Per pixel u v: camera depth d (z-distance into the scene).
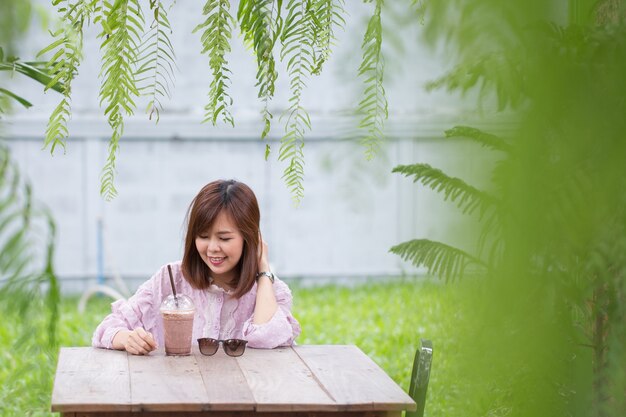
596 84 1.10
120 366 2.36
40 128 9.93
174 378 2.21
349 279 10.55
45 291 0.94
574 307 2.24
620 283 1.80
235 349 2.55
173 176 10.53
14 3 0.79
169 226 10.56
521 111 0.72
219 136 10.45
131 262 10.49
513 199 0.70
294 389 2.11
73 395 2.00
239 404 1.96
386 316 7.56
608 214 1.07
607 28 1.64
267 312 2.77
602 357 2.07
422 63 0.76
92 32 9.82
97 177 10.30
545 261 1.10
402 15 0.77
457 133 0.66
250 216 2.75
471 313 0.76
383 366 5.46
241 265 2.84
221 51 1.68
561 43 1.44
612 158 0.95
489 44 0.62
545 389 0.75
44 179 10.16
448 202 0.61
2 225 0.77
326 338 6.66
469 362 0.77
